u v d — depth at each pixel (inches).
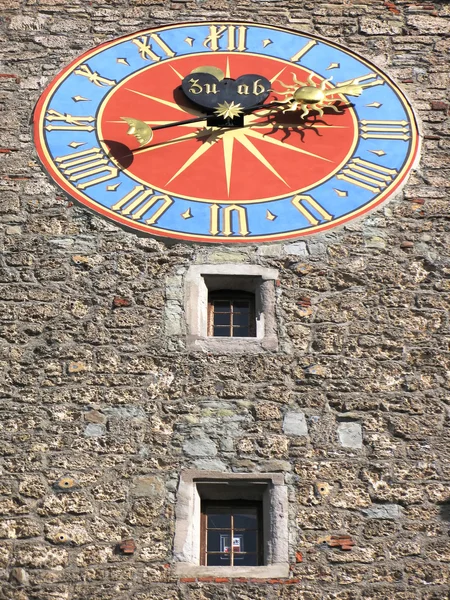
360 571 929.5
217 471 965.2
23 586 922.1
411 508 953.5
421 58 1199.6
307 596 920.3
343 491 959.6
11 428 979.9
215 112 1149.7
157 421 983.6
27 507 950.4
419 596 922.1
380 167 1119.6
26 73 1176.8
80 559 932.0
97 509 949.8
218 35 1213.7
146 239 1068.5
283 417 987.3
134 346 1015.6
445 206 1098.1
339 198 1096.2
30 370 1005.2
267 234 1072.2
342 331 1027.3
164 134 1139.9
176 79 1180.5
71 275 1051.9
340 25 1222.9
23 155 1121.4
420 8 1231.5
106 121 1146.0
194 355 1011.3
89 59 1189.7
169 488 957.8
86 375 1003.3
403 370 1010.7
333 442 978.7
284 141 1136.8
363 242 1072.8
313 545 938.7
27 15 1210.6
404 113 1159.0
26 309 1033.5
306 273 1055.0
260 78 1177.4
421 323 1034.1
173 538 940.6
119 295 1042.1
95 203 1088.8
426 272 1061.1
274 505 952.9
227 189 1100.5
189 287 1044.5
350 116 1155.9
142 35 1210.6
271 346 1017.5
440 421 989.8
